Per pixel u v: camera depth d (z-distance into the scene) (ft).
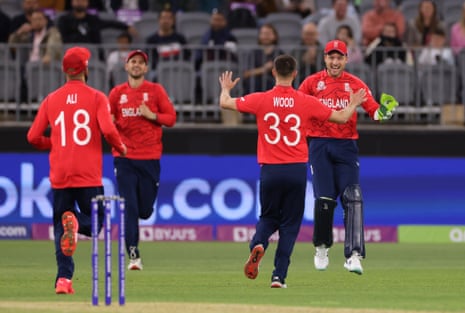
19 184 203.41
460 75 210.59
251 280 130.93
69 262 111.34
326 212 129.29
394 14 228.02
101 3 240.12
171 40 215.72
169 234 204.54
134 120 147.54
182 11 262.67
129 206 146.72
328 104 131.34
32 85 208.23
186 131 205.16
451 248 191.93
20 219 203.51
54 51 208.44
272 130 115.14
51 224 203.72
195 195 205.16
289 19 232.53
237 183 205.67
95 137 110.22
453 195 207.41
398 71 209.77
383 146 207.31
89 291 114.83
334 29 228.43
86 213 111.86
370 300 108.06
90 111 109.91
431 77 210.18
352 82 131.54
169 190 204.95
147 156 147.95
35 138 111.86
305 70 207.72
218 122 210.79
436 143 207.62
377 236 206.80
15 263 157.48
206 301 105.50
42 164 203.72
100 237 202.59
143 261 162.81
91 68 206.18
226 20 234.17
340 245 195.83
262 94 115.65
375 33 226.99
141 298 108.47
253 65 209.15
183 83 209.15
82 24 217.36
